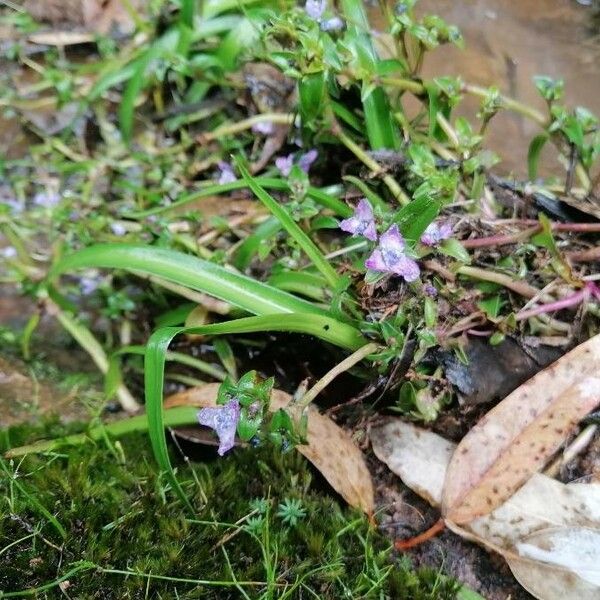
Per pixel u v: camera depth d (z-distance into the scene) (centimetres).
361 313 35
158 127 46
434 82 38
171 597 31
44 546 32
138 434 36
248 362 39
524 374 35
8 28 48
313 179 42
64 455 35
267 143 43
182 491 32
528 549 32
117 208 43
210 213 42
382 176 38
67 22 48
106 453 35
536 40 46
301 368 38
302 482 34
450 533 34
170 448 36
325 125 39
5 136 46
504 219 37
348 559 33
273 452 35
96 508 33
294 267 38
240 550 33
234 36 43
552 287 35
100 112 46
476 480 33
